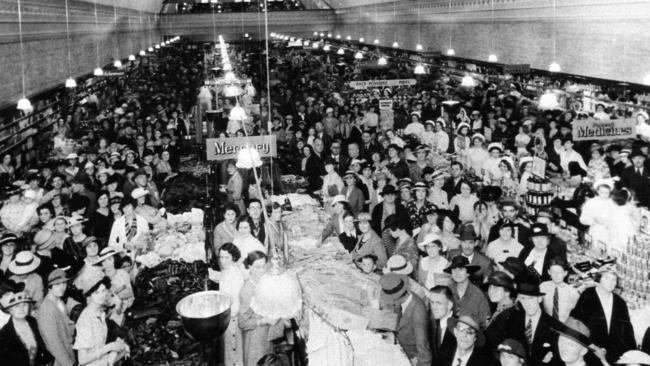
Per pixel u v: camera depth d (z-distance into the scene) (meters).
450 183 9.25
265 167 10.84
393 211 8.06
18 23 14.41
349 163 11.50
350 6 43.59
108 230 8.56
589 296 5.06
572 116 12.52
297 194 10.05
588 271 6.09
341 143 12.96
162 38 47.78
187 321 3.28
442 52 26.81
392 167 10.56
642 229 6.34
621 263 5.63
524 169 8.63
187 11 48.53
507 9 20.03
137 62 33.22
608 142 10.30
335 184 9.41
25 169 13.45
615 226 6.52
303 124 15.03
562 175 9.69
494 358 4.55
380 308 5.08
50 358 5.36
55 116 17.42
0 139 12.77
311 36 49.09
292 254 6.91
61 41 19.17
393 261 5.60
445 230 6.84
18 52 14.59
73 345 5.28
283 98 21.67
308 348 4.61
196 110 15.38
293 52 35.78
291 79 26.25
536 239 6.12
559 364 4.64
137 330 6.02
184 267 7.42
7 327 5.03
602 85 14.01
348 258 6.70
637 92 12.37
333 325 4.72
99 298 5.16
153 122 15.88
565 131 10.56
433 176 9.15
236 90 14.87
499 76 18.20
